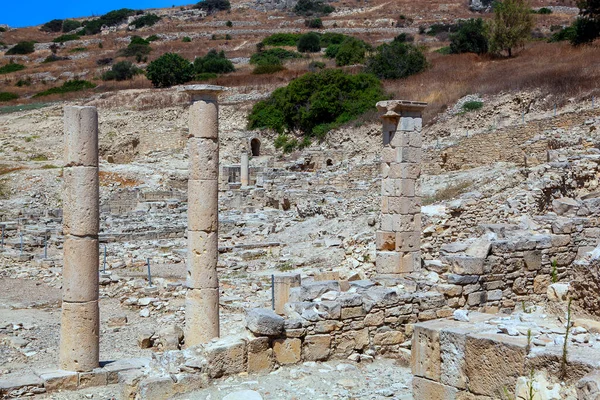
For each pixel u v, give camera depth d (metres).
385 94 65.81
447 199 31.02
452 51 81.25
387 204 20.69
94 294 14.82
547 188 25.58
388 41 113.44
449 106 55.50
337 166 51.03
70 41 143.12
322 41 115.69
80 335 14.62
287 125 69.81
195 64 95.88
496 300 14.68
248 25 147.12
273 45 116.69
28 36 160.38
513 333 8.88
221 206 48.19
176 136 72.88
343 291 14.51
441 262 15.71
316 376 12.22
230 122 75.12
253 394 11.14
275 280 18.67
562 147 32.66
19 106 83.19
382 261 20.55
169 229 39.47
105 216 45.19
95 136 14.87
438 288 14.41
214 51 107.06
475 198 26.30
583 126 34.22
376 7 153.25
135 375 12.78
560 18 115.81
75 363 14.58
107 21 164.88
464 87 58.00
